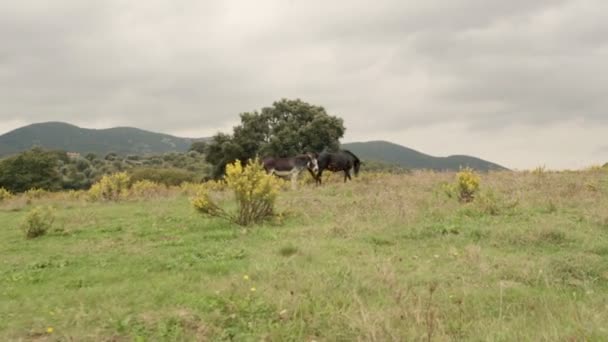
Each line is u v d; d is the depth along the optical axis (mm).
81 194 24031
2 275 7660
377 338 4250
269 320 4898
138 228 12016
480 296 5531
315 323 4742
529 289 5836
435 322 4586
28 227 11859
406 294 5504
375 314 4777
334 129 43781
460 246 8367
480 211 11000
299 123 45188
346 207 12781
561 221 9508
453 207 11727
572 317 4637
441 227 9578
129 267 7809
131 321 4988
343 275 6422
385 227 9891
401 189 16031
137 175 53938
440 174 20672
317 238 9258
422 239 9031
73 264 8320
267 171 21141
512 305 5230
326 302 5359
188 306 5449
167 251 8883
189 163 96062
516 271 6488
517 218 10289
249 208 11828
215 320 4945
